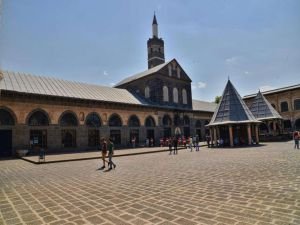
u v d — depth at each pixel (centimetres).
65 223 442
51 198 633
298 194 562
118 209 515
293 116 4509
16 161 1719
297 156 1352
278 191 598
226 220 419
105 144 1270
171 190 669
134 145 2927
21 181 902
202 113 4356
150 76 3847
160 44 5284
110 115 2852
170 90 3956
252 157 1439
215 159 1448
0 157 2012
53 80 2809
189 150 2434
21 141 2112
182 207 507
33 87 2373
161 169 1113
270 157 1377
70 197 638
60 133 2380
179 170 1055
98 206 543
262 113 3572
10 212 520
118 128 2925
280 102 4719
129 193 656
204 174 913
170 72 4019
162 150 2409
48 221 457
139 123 3189
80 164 1467
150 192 657
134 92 3975
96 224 430
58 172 1133
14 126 2092
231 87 3009
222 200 543
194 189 667
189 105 4281
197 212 470
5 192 716
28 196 661
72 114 2512
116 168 1220
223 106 2953
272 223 395
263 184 685
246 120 2695
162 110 3547
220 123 2762
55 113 2366
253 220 413
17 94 2108
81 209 526
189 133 4022
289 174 816
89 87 3127
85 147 2558
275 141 3256
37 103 2253
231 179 786
